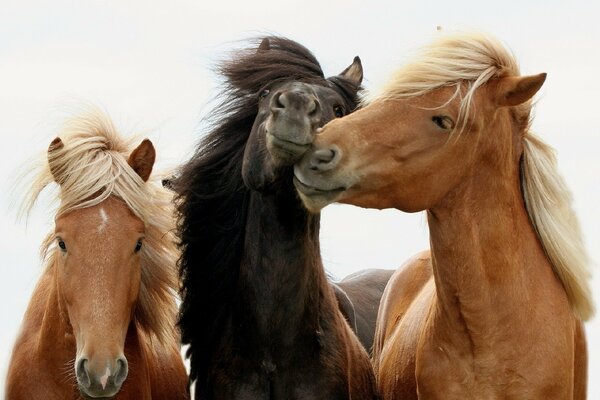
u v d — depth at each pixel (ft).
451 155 23.90
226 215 29.60
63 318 27.45
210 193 29.84
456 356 25.66
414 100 23.61
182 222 30.19
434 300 26.71
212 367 29.17
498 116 24.75
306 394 28.35
